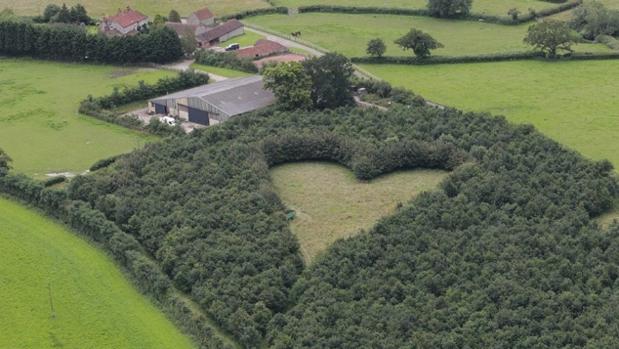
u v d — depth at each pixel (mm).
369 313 181125
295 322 181125
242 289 191125
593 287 185125
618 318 174250
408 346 170500
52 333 186375
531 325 174125
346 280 192750
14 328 188000
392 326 176250
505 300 181875
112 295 198750
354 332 175125
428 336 172750
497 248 198500
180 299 192875
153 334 185875
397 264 196625
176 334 185750
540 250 198000
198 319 185500
